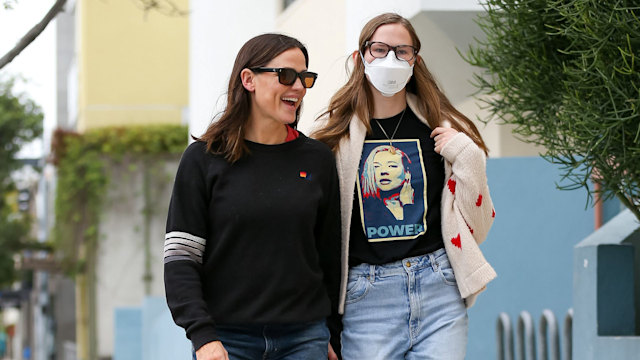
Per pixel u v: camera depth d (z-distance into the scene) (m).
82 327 22.39
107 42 21.86
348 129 4.30
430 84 4.33
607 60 4.54
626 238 6.21
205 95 11.55
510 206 8.54
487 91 5.94
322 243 4.04
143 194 21.39
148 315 16.30
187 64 22.11
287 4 11.38
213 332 3.65
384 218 4.17
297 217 3.79
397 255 4.14
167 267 3.75
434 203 4.23
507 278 8.49
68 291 28.61
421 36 7.69
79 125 22.81
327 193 3.97
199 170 3.81
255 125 3.91
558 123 5.03
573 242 8.50
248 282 3.77
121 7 21.92
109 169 21.27
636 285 6.28
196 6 11.83
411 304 4.12
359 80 4.29
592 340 6.11
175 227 3.79
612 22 4.39
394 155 4.23
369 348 4.12
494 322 8.46
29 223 30.31
